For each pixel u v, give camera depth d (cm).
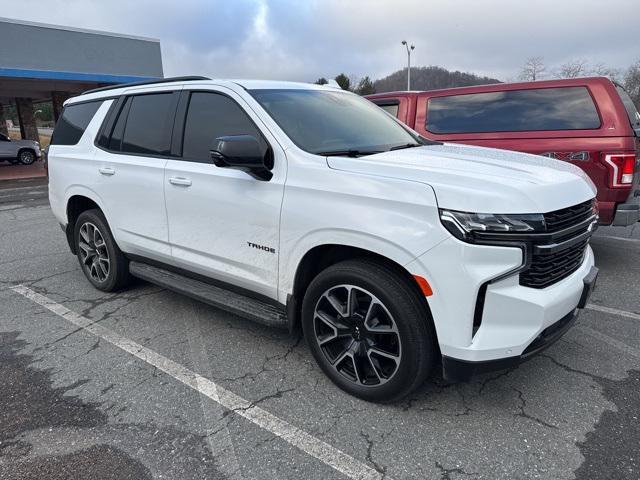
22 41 1802
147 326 392
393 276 259
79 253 481
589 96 520
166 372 322
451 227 233
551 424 263
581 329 377
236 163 280
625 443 247
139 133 402
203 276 365
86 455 246
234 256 329
